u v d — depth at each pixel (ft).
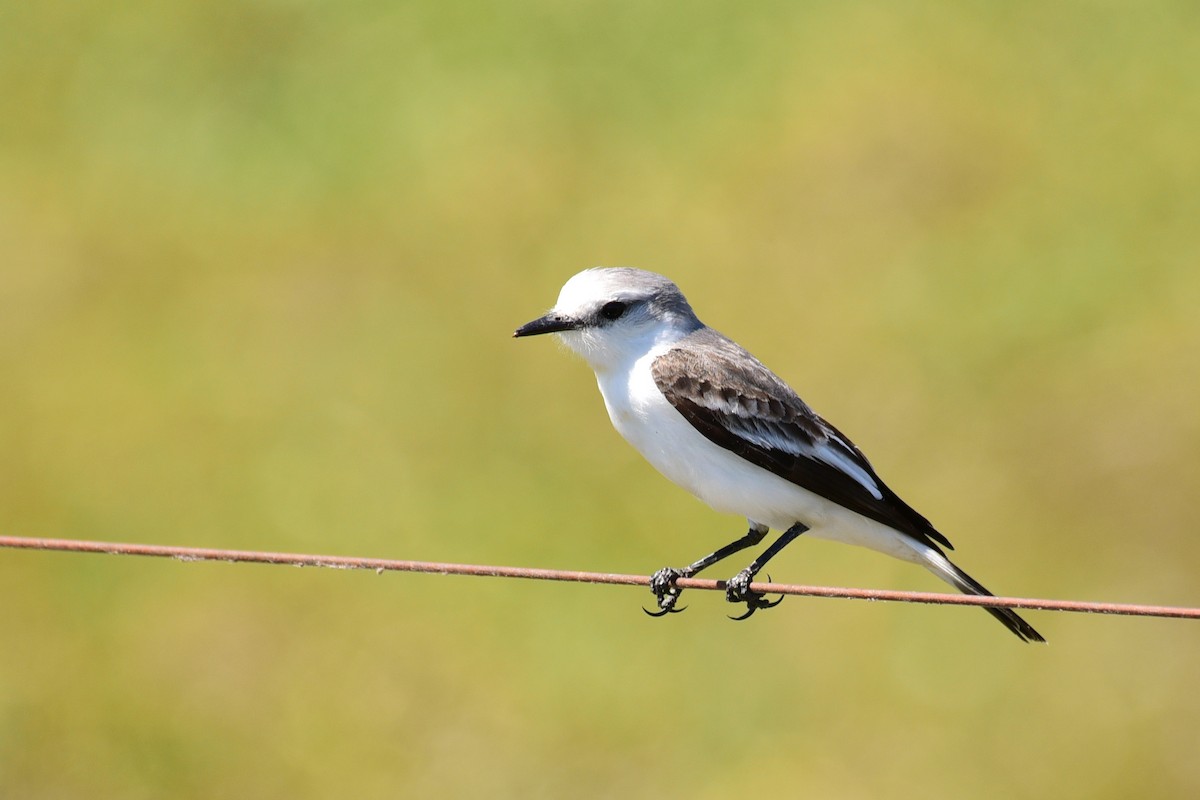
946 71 68.64
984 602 27.55
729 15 72.84
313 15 73.87
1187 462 51.83
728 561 47.88
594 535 49.32
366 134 67.56
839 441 33.65
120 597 49.03
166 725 45.21
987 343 57.11
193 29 73.20
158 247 62.18
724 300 58.80
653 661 45.85
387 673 45.88
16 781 44.16
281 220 63.31
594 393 54.29
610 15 73.10
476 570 27.68
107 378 56.75
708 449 33.19
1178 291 58.18
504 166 64.90
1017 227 61.72
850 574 47.39
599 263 60.18
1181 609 27.02
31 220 63.36
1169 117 66.28
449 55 71.10
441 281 59.72
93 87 70.54
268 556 27.55
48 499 52.16
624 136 66.28
